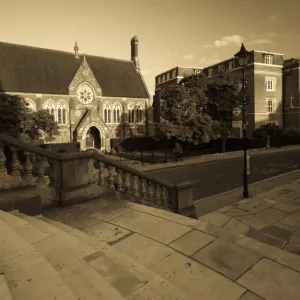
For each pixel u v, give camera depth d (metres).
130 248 4.85
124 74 56.38
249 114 46.94
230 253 4.76
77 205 7.01
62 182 7.01
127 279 3.53
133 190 8.30
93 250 4.16
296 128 44.12
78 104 47.00
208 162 27.83
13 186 6.04
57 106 45.28
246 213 11.28
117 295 2.85
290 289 3.89
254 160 28.05
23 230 4.41
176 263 4.40
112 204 7.12
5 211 5.46
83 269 3.36
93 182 7.79
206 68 56.69
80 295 2.82
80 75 46.88
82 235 4.98
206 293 3.71
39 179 6.65
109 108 51.28
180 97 30.69
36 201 5.87
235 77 36.06
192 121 30.75
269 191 14.77
